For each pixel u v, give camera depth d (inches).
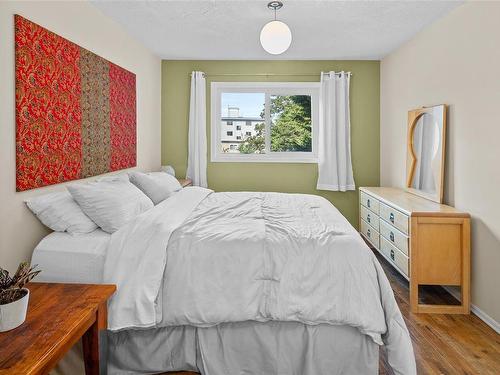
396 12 120.6
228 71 186.1
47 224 81.9
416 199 135.1
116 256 75.8
